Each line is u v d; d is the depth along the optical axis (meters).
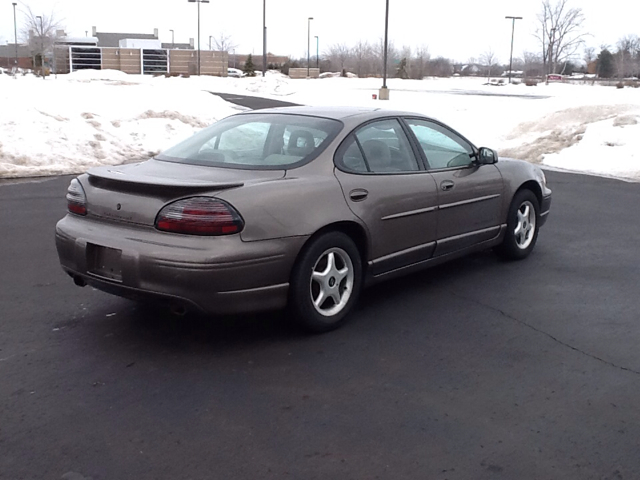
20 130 14.06
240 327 5.02
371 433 3.56
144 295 4.33
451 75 91.94
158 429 3.58
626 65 81.00
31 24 55.84
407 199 5.36
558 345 4.78
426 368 4.37
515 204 6.71
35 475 3.16
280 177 4.70
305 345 4.70
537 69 86.38
